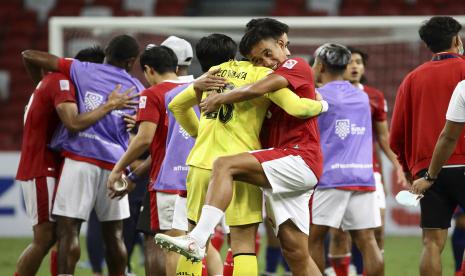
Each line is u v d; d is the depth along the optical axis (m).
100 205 24.28
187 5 73.69
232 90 18.59
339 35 48.75
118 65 24.77
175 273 22.20
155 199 22.98
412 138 22.19
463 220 28.22
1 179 47.81
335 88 25.05
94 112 23.42
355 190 24.55
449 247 41.47
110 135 24.20
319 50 25.64
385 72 48.38
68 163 23.64
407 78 22.39
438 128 21.61
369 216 24.72
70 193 23.52
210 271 23.00
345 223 25.00
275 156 18.62
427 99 21.77
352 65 27.78
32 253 23.62
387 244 42.75
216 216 17.84
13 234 47.81
